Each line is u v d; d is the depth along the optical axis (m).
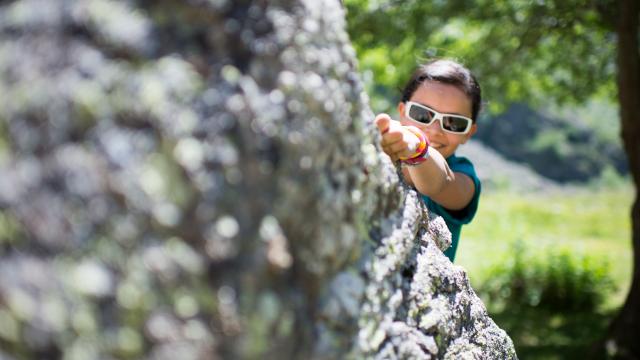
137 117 0.84
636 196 6.82
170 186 0.84
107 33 0.86
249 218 0.91
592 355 7.15
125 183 0.82
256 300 0.90
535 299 10.45
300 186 0.98
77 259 0.78
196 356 0.83
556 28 7.64
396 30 7.65
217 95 0.91
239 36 0.96
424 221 1.49
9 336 0.76
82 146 0.81
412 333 1.31
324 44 1.08
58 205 0.79
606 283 10.84
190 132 0.87
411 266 1.39
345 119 1.11
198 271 0.85
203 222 0.86
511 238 16.11
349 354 1.08
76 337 0.77
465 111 2.29
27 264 0.77
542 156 28.20
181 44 0.92
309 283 1.00
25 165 0.79
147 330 0.81
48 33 0.84
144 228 0.82
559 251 12.09
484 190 24.52
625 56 6.57
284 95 0.98
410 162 1.63
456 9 7.61
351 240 1.11
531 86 9.87
